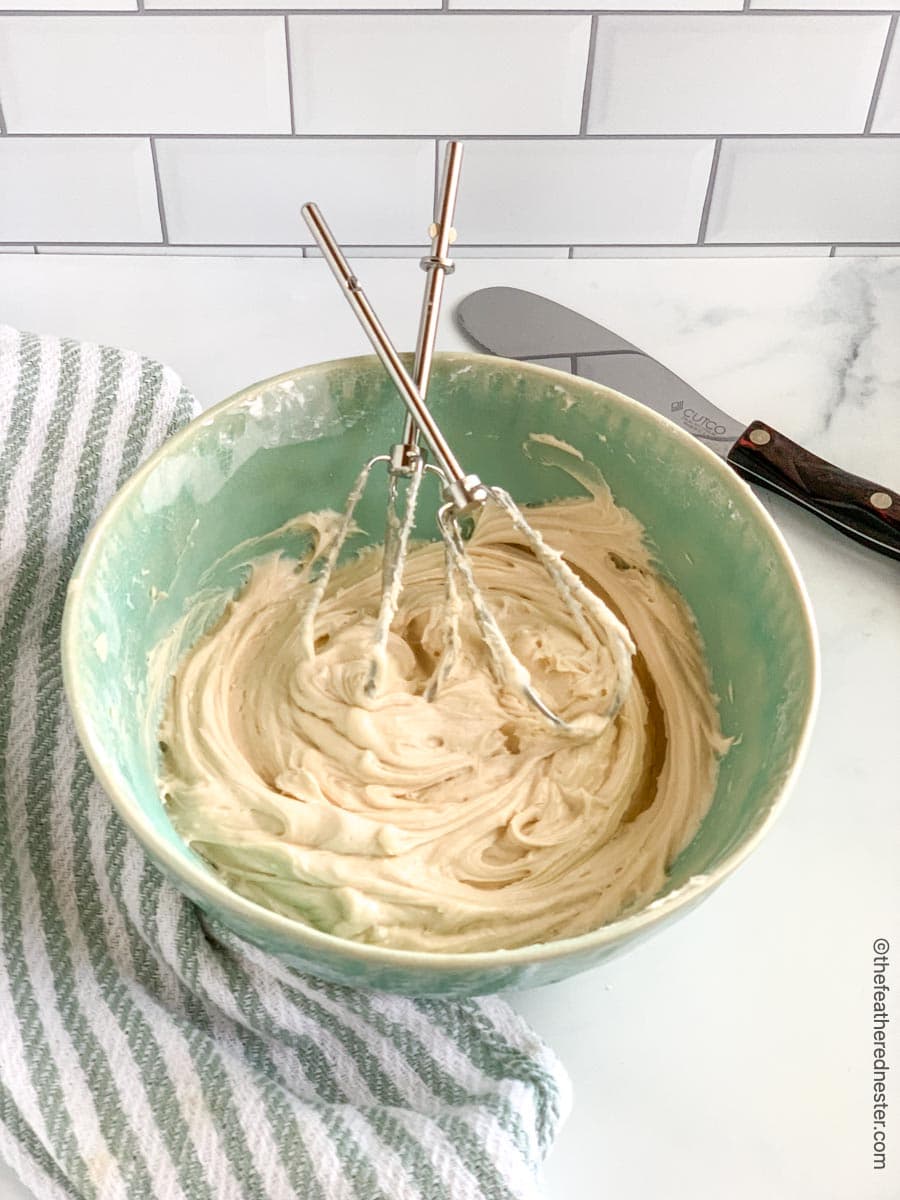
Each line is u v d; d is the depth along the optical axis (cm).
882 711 45
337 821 40
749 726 40
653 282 59
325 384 42
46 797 40
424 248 59
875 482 51
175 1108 34
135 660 41
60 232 58
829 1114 36
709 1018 38
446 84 52
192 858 35
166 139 54
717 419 52
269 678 44
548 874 40
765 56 52
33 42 50
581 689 44
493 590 47
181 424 46
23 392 44
